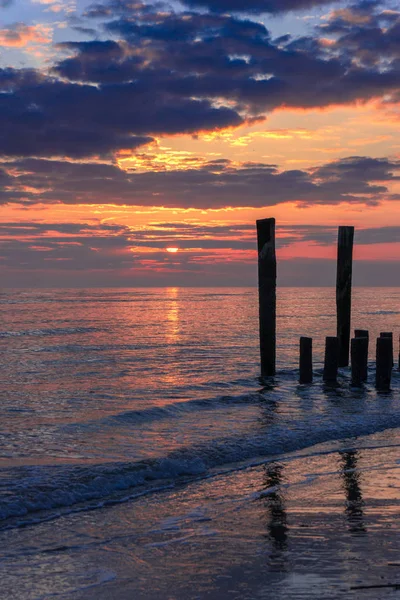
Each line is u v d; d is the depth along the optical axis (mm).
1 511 7840
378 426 13945
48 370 25172
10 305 93062
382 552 6488
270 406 16094
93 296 147375
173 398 18078
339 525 7398
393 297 146875
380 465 10508
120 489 9070
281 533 7129
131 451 11250
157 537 7062
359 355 19125
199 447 11516
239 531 7223
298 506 8211
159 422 14031
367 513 7871
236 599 5410
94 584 5781
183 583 5773
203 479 9641
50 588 5691
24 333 44938
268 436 12516
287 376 21109
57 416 15078
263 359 20484
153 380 22016
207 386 20188
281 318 61938
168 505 8312
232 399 16953
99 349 33656
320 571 5973
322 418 14531
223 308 86375
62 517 7801
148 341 38250
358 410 15594
